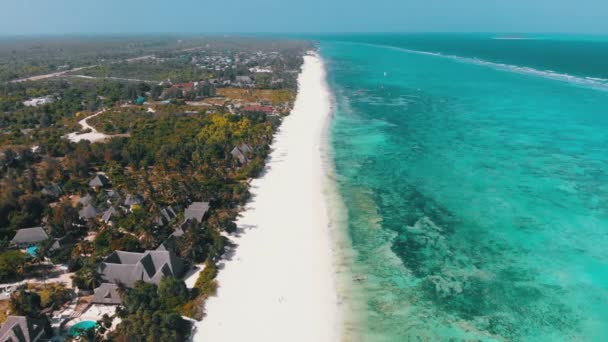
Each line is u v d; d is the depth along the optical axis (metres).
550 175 99.56
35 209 81.38
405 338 51.06
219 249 66.94
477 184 95.25
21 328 48.53
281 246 70.94
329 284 61.03
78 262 65.19
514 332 51.62
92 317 54.22
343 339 51.16
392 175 101.56
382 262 66.19
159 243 69.94
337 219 80.06
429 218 79.94
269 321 53.81
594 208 82.75
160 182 94.44
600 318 53.81
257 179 101.00
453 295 58.44
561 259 66.44
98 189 94.12
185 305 55.31
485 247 70.06
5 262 62.34
